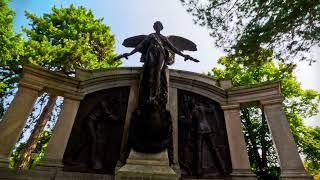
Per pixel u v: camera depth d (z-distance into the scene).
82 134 10.11
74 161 9.52
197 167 9.91
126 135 10.09
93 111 10.54
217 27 11.77
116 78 11.17
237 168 9.91
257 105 11.52
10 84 18.92
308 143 20.62
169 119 9.75
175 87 11.41
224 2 11.41
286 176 9.37
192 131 10.70
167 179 8.55
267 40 10.85
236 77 22.14
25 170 8.49
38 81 10.30
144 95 10.15
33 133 15.73
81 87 10.75
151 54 10.83
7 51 17.19
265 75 21.52
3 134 9.15
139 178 8.48
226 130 10.80
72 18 22.25
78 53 18.72
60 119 10.05
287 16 10.18
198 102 11.34
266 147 20.58
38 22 21.50
